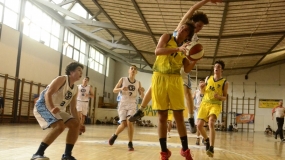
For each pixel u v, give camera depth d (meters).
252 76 27.45
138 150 5.57
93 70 25.58
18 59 15.44
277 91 26.81
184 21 3.81
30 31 16.62
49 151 4.59
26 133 8.55
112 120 26.31
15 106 15.27
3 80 14.35
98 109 26.39
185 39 3.59
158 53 3.35
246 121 26.88
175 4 11.11
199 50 3.21
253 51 18.61
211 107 5.45
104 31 21.31
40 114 3.42
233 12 11.75
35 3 16.75
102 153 4.76
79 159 3.95
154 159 4.34
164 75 3.57
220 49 17.70
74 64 3.58
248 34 14.59
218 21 12.70
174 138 9.98
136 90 5.95
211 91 5.50
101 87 27.34
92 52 25.64
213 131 5.12
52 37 19.14
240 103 27.33
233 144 9.06
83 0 14.92
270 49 18.36
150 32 14.50
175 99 3.55
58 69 19.70
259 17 12.36
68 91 3.55
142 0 11.08
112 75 29.94
